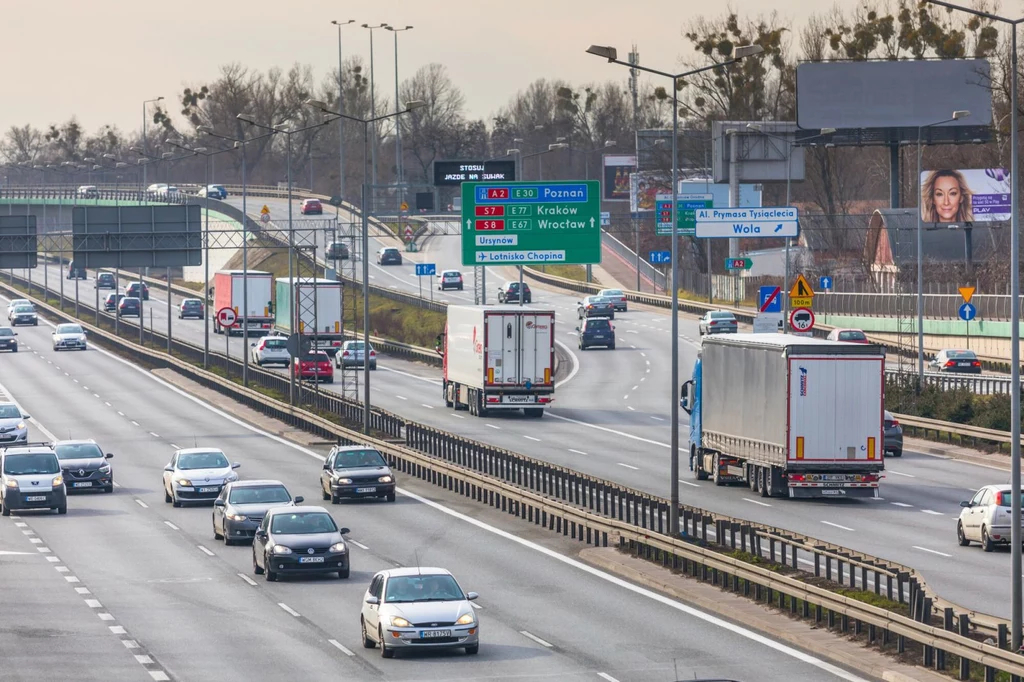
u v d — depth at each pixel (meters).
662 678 90.06
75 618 113.50
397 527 159.25
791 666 93.06
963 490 180.50
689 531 148.62
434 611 97.44
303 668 94.88
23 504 173.38
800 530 148.38
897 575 100.56
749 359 175.25
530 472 174.62
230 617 113.56
